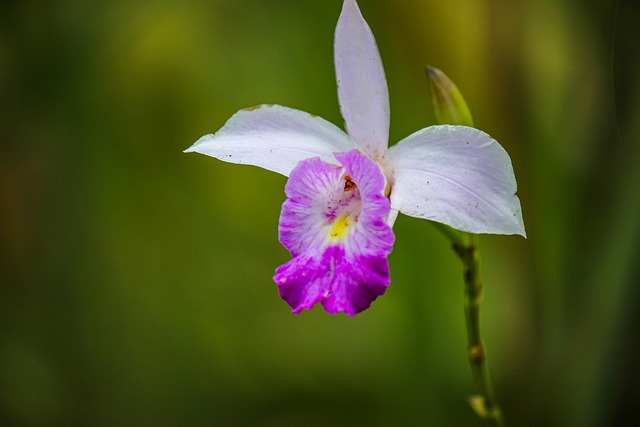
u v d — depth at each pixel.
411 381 0.49
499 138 0.47
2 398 0.52
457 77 0.48
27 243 0.52
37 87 0.51
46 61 0.51
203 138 0.40
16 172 0.52
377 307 0.52
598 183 0.46
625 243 0.42
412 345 0.48
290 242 0.40
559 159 0.47
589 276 0.44
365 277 0.39
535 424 0.49
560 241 0.47
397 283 0.48
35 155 0.52
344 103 0.40
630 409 0.42
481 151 0.38
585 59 0.47
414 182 0.39
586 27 0.47
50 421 0.52
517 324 0.50
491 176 0.38
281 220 0.40
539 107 0.47
